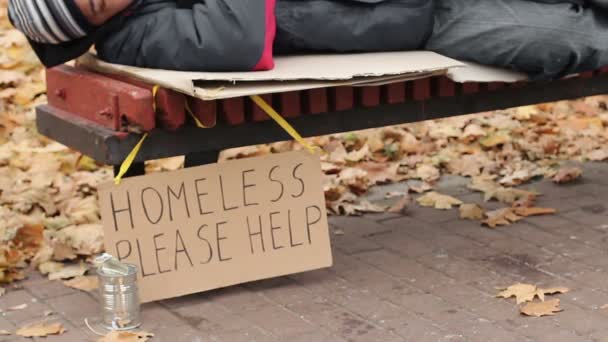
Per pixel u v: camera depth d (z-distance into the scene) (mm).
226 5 4777
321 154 7547
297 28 5207
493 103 5602
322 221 5254
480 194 6805
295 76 4746
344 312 4965
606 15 5469
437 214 6395
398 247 5836
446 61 5176
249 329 4797
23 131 7723
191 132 4848
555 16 5281
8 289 5352
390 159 7594
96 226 6098
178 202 4965
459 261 5590
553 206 6484
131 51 5004
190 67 4840
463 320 4832
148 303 5105
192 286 5023
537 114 8484
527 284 5199
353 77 4820
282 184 5164
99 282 4840
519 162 7465
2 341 4723
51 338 4742
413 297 5117
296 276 5426
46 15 4797
